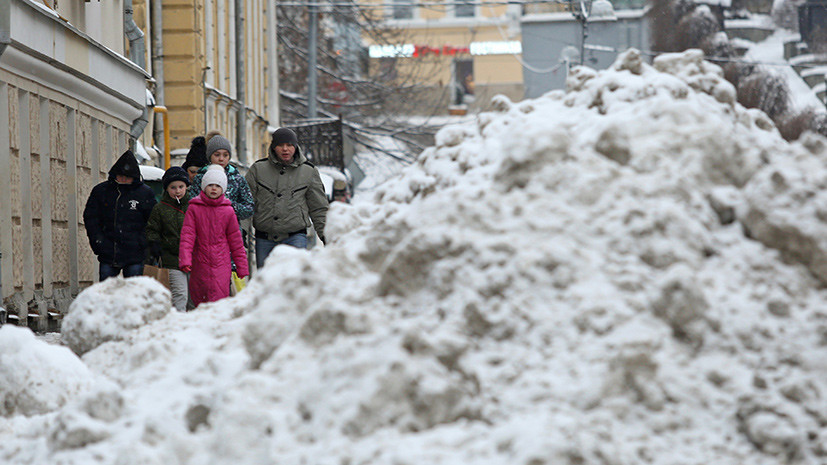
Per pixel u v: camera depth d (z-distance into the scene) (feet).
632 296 39.60
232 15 324.60
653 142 48.49
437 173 59.36
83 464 39.63
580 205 44.09
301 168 122.93
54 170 151.64
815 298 41.86
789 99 531.09
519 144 46.14
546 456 30.96
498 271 39.99
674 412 36.42
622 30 575.38
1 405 54.95
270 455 34.32
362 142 531.50
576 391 35.88
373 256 47.60
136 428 42.60
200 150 131.03
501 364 37.68
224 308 61.67
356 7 521.65
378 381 34.22
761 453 35.55
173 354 53.16
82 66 158.71
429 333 38.55
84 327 62.08
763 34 565.12
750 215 44.04
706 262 42.96
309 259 50.16
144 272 118.42
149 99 219.00
